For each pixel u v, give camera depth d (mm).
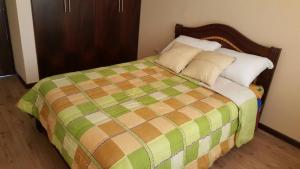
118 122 1678
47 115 1965
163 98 2098
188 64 2701
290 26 2385
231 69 2498
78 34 3492
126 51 4168
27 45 3066
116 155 1392
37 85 2225
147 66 2838
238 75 2436
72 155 1610
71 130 1647
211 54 2580
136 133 1572
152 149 1492
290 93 2516
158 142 1541
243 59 2518
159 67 2840
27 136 2377
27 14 2945
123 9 3818
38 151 2199
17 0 2807
